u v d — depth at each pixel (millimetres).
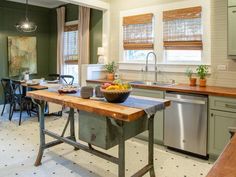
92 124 2262
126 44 4699
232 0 2994
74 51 6102
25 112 5750
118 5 4766
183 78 3975
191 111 3162
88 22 5512
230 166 954
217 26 3510
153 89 3562
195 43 3756
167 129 3439
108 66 4773
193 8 3730
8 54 5957
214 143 3031
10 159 3074
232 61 3402
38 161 2914
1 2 5699
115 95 2248
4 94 5609
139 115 1998
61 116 5285
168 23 4059
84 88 2529
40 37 6605
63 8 6195
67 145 3574
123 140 2105
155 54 4285
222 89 3178
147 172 2617
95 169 2834
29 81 5281
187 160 3102
